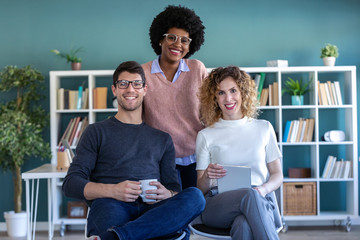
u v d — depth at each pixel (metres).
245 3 5.07
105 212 2.25
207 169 2.51
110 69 5.06
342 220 5.00
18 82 4.61
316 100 4.78
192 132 2.78
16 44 5.04
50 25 5.06
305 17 5.07
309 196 4.76
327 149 5.07
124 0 5.06
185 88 2.76
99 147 2.46
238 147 2.62
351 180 4.79
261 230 2.26
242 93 2.65
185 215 2.27
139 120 2.55
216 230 2.46
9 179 5.02
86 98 4.82
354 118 4.78
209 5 5.06
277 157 2.66
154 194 2.36
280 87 4.75
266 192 2.49
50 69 5.05
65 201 5.02
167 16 2.72
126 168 2.43
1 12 5.05
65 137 4.80
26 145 4.48
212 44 5.06
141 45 5.07
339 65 5.08
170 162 2.56
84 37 5.06
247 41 5.07
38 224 4.98
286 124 4.84
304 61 5.08
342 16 5.07
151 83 2.73
